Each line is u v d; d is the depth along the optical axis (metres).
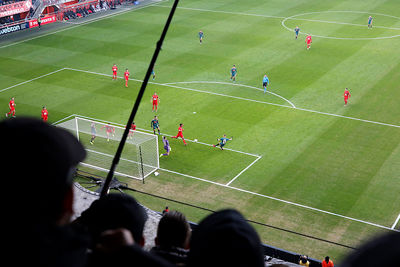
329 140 34.94
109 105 42.16
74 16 69.00
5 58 54.12
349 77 46.41
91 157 31.70
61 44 58.50
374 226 25.89
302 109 40.00
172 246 2.23
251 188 29.67
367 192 28.86
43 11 70.75
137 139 32.19
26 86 46.56
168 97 42.91
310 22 64.19
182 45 56.56
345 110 39.69
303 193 29.00
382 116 38.56
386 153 33.03
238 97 42.56
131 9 73.00
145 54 54.34
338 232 25.52
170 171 31.58
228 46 55.94
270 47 55.34
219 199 28.77
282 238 25.23
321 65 49.59
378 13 67.38
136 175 30.86
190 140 35.47
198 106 40.97
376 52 52.91
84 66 51.31
